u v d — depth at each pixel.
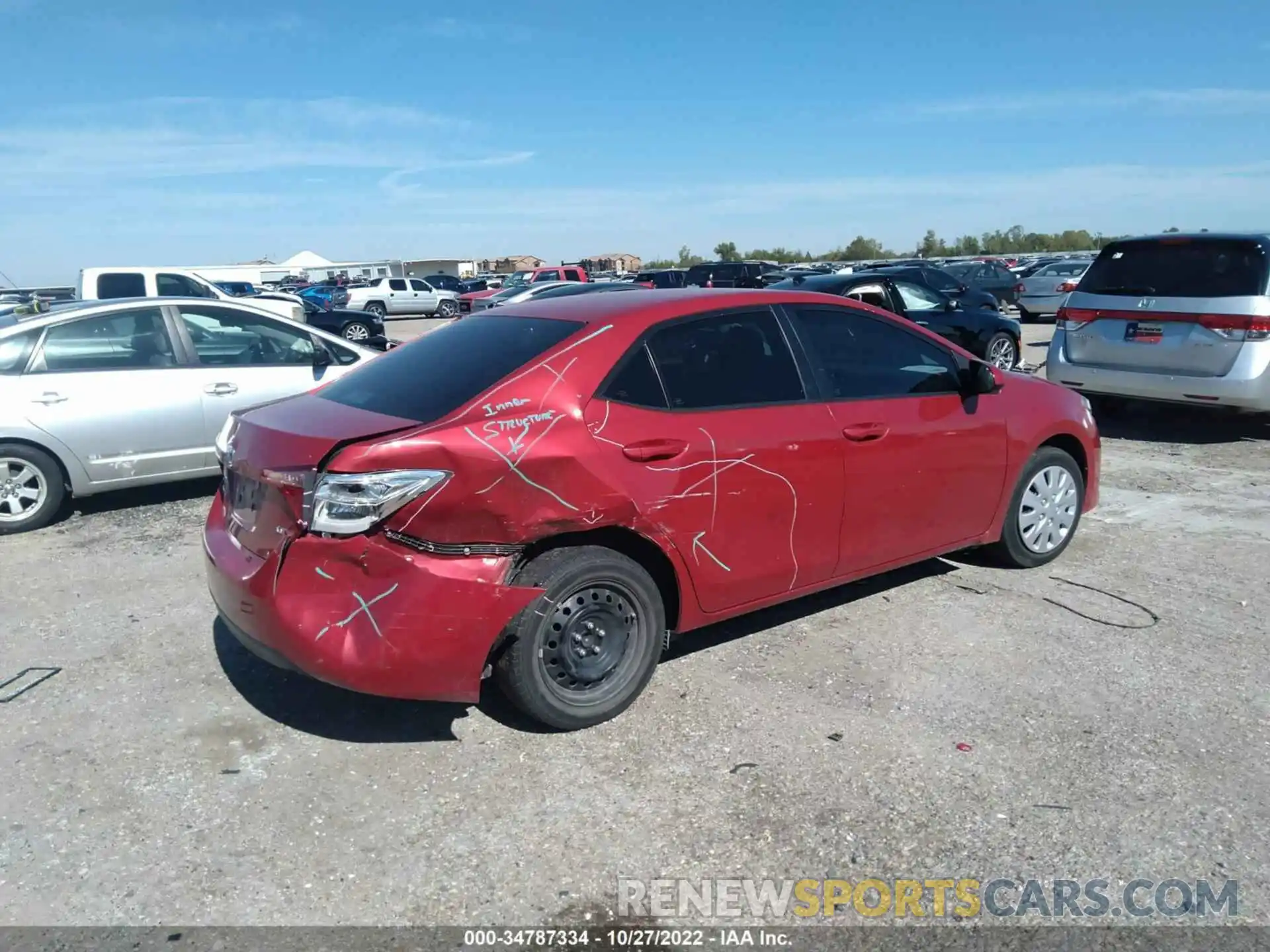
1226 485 7.39
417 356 4.25
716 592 4.05
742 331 4.21
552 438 3.55
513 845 3.09
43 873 2.97
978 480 4.99
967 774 3.44
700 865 2.99
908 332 4.81
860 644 4.53
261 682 4.24
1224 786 3.35
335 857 3.05
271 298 22.23
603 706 3.76
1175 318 8.45
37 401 6.48
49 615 5.05
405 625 3.32
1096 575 5.42
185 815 3.27
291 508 3.38
